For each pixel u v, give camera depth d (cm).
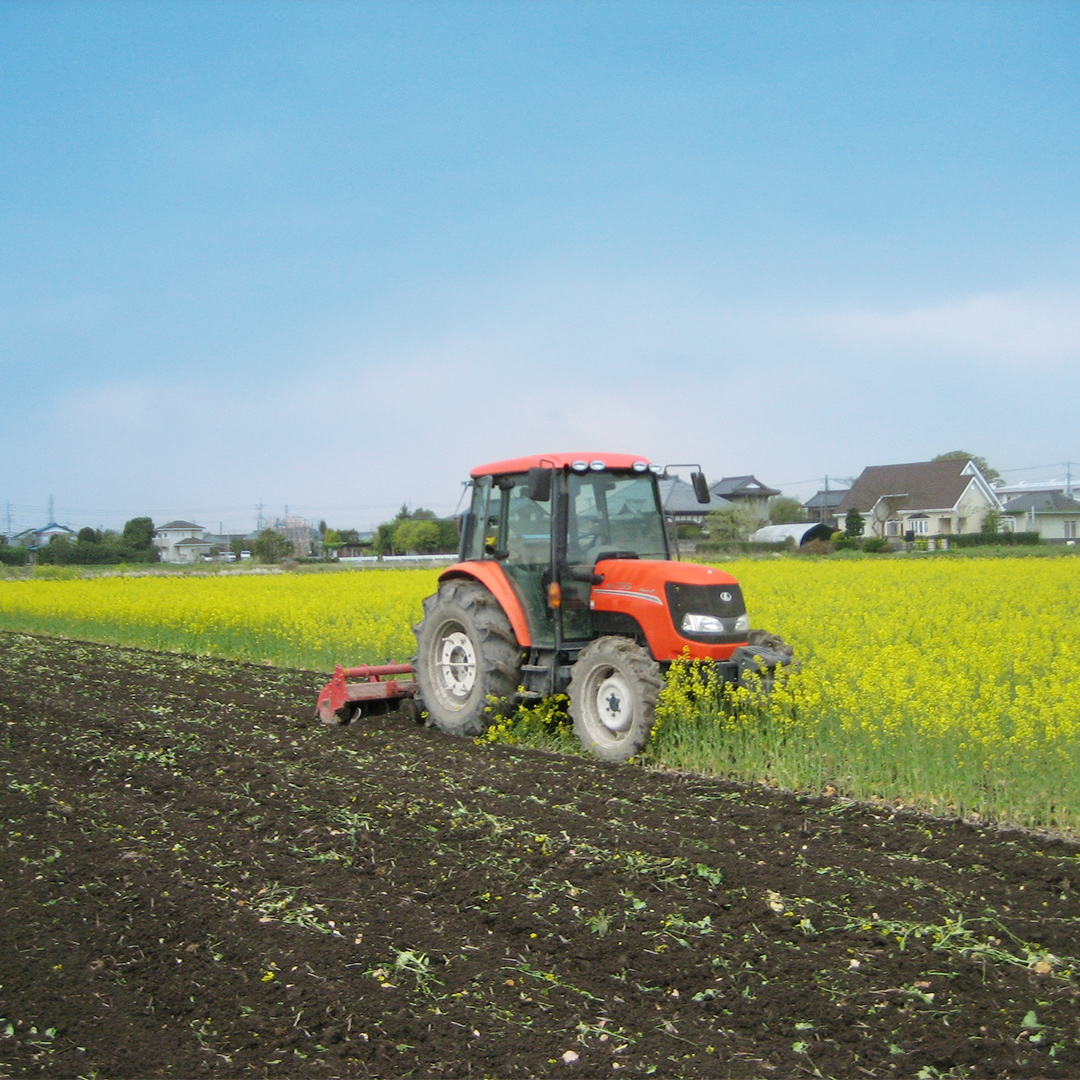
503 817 633
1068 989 406
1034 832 607
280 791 706
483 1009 400
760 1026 384
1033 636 1096
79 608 1942
